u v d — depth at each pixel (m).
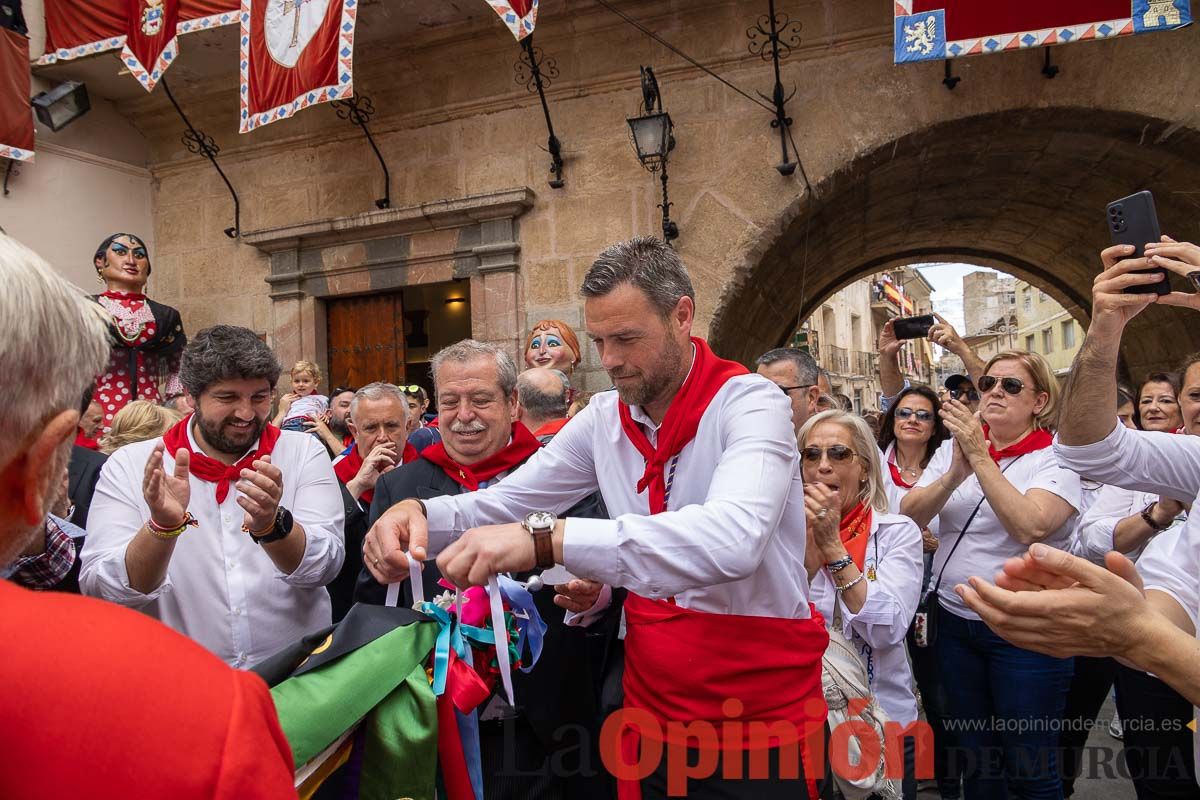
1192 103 5.72
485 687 1.55
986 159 7.42
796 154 6.34
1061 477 2.90
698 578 1.40
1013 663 2.82
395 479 2.63
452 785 1.49
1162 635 1.15
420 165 7.32
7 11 6.84
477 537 1.36
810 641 1.81
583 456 1.96
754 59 6.48
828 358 25.22
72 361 0.74
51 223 7.48
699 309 6.49
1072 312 11.72
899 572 2.47
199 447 2.47
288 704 1.31
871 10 6.25
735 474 1.53
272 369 2.42
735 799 1.69
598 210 6.78
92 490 2.82
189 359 2.38
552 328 5.58
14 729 0.57
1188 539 1.62
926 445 3.82
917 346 37.00
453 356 2.64
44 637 0.61
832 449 2.51
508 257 6.90
